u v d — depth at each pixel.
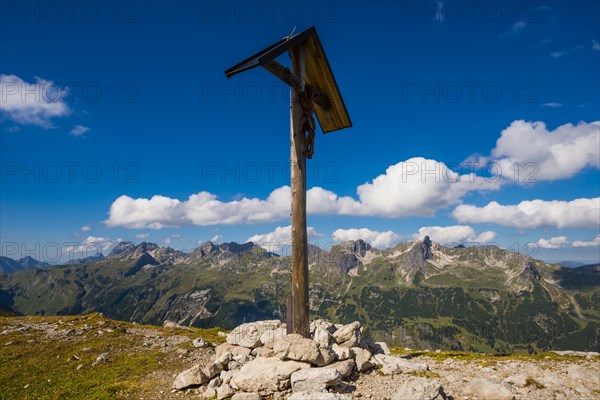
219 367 16.28
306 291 14.76
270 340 17.38
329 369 12.93
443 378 14.70
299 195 14.98
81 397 16.59
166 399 14.95
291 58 15.56
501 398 11.95
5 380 20.72
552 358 21.02
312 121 15.45
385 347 19.47
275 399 12.75
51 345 29.69
